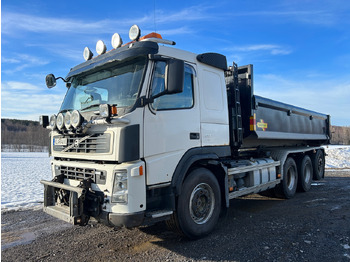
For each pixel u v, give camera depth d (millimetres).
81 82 4652
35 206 6852
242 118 5992
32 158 32625
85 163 3854
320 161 9789
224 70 5242
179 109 4078
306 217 5383
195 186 4277
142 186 3477
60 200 4078
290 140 7887
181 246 4086
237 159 6023
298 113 8164
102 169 3543
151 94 3684
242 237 4387
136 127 3484
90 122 3652
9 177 13969
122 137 3393
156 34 4129
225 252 3832
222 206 5004
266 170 6355
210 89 4770
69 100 4750
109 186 3441
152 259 3672
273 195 7332
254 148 6695
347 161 18234
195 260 3615
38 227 5188
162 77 3889
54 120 4344
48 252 4008
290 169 7539
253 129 5816
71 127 3865
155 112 3740
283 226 4879
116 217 3336
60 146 4367
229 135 5363
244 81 6000
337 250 3797
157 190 3816
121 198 3367
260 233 4551
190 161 4102
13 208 6613
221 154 4828
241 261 3555
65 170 4230
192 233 4184
